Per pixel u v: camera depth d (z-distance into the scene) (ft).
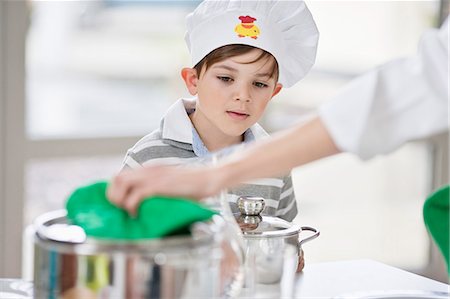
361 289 4.30
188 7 9.54
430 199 3.95
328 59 10.39
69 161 9.12
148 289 2.93
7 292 3.93
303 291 4.23
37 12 8.79
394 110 3.14
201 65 5.43
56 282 3.02
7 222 8.81
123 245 2.95
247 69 5.27
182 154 5.59
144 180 3.28
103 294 2.95
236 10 5.25
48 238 3.14
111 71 9.30
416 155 11.32
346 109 3.13
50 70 8.96
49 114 9.02
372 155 3.16
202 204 3.47
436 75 3.12
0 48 8.55
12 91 8.66
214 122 5.44
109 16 9.20
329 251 10.98
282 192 5.94
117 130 9.37
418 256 11.51
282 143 3.24
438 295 4.09
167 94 9.59
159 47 9.47
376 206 11.18
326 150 3.22
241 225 3.89
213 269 3.05
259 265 3.55
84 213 3.30
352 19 10.50
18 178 8.80
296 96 10.21
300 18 5.32
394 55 10.85
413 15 10.90
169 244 2.97
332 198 10.89
